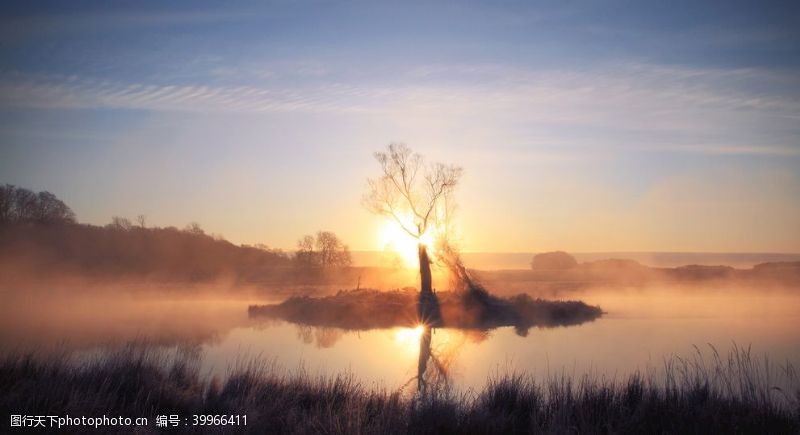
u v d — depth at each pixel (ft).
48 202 276.21
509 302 134.72
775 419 35.09
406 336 101.04
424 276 138.41
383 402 38.65
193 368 48.67
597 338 92.07
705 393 39.93
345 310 124.06
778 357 68.13
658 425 35.17
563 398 39.01
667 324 110.42
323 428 32.40
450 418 35.14
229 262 301.22
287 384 42.91
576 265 371.35
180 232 302.86
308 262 278.26
